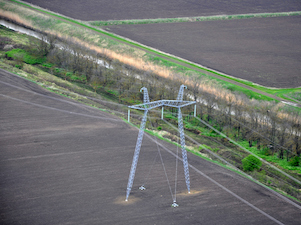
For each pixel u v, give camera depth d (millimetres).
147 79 131250
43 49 149750
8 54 144750
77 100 117375
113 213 68125
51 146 90438
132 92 124875
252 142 102688
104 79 132000
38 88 122188
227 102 115688
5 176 77562
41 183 75938
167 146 94125
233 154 95688
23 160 83875
